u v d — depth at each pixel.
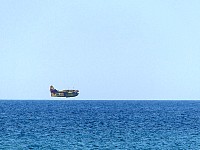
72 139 129.75
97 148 112.31
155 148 113.25
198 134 146.00
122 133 147.25
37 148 112.00
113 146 115.81
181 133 149.00
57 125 181.75
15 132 149.88
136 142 123.75
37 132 150.25
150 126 177.88
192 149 112.00
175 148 113.56
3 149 109.94
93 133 146.75
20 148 111.81
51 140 127.25
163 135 141.88
